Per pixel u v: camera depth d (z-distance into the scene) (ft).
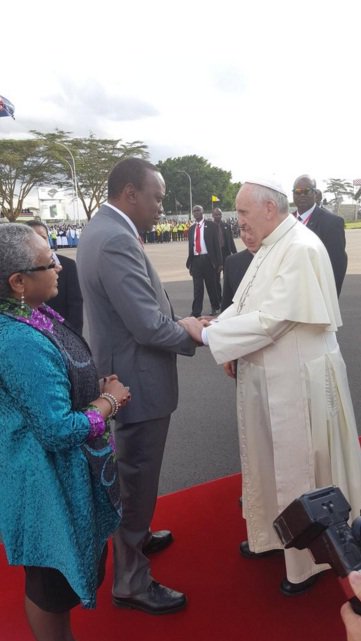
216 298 30.83
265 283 7.45
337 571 3.40
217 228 29.89
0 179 171.94
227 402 15.67
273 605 7.59
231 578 8.22
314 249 7.15
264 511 8.18
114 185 7.13
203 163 282.15
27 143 168.04
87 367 5.55
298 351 7.33
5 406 4.98
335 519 3.50
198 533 9.38
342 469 7.67
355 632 3.33
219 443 12.85
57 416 4.82
